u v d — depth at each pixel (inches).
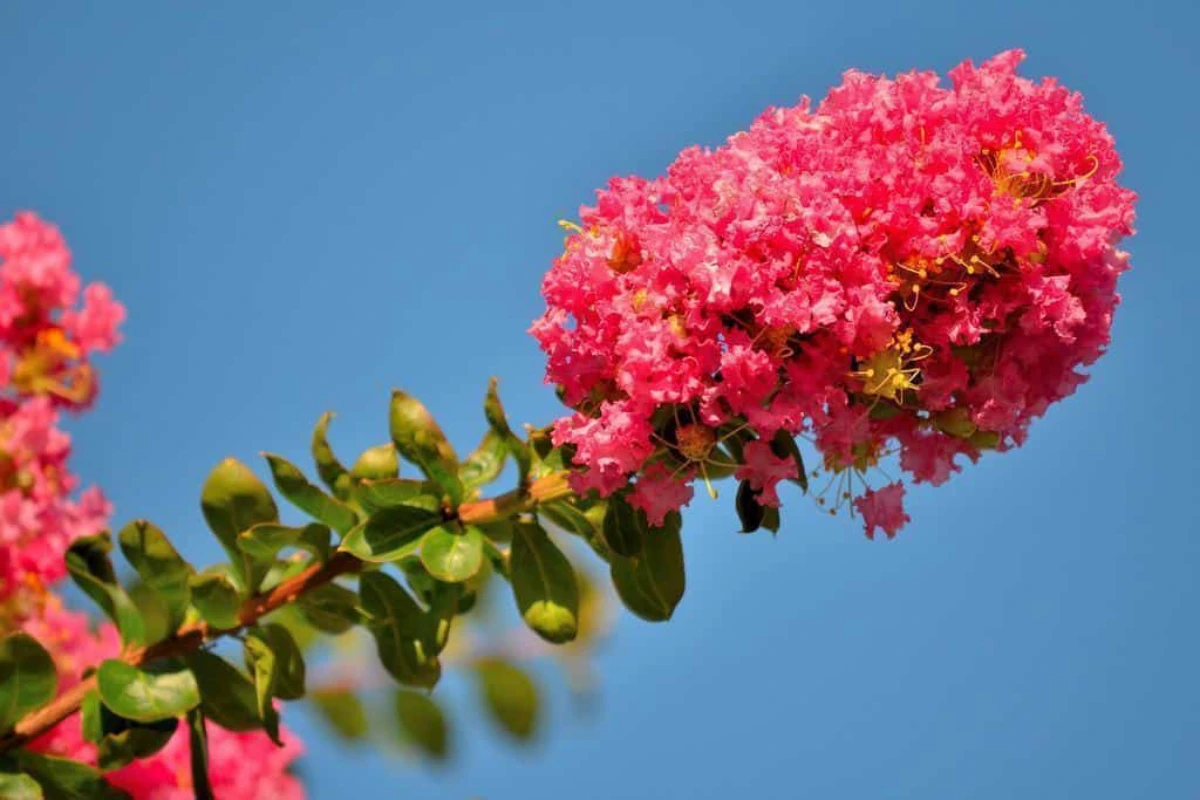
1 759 204.4
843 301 190.9
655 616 209.9
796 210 192.4
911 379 200.4
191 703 207.8
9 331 209.9
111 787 207.6
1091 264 201.9
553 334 199.8
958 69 209.6
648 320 194.7
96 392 211.0
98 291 212.4
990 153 202.7
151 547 207.6
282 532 211.8
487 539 219.8
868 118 203.8
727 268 190.2
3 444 199.3
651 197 205.2
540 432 210.8
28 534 199.3
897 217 192.7
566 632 209.8
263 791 217.9
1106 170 203.6
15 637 199.8
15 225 212.7
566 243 205.5
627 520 206.7
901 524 209.6
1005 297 199.2
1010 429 208.2
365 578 216.5
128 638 212.7
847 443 197.5
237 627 214.2
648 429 195.0
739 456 205.9
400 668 217.6
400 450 212.1
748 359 190.5
